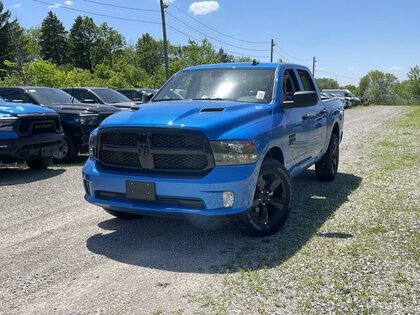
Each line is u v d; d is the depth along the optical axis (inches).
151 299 141.7
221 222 203.3
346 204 250.2
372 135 638.5
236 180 174.2
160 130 177.3
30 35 3363.7
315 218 223.3
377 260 166.7
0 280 157.4
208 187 171.3
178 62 2920.8
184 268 165.5
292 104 221.0
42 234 206.4
